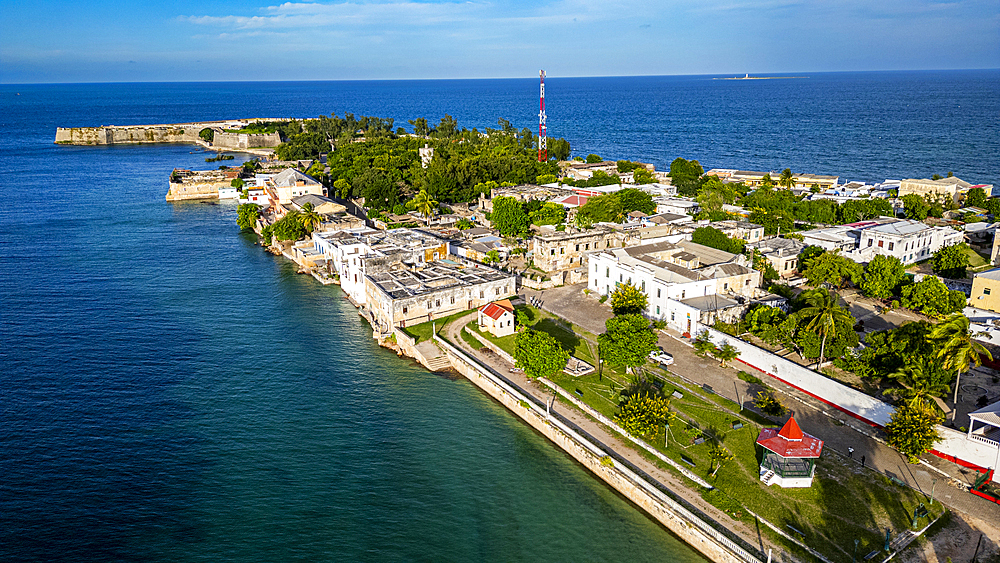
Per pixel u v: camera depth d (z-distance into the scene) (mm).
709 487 71438
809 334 97750
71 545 67875
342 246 145000
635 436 81375
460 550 67438
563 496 76062
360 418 93625
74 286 151500
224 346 118375
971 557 60656
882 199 190000
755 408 88125
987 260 152500
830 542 62906
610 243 156625
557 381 97500
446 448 85938
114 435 88875
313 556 66562
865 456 76500
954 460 74750
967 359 81125
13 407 95938
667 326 116750
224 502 75000
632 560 65812
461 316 124625
